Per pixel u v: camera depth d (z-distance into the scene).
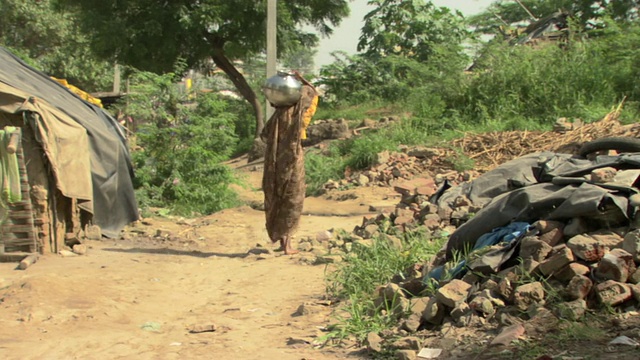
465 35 31.50
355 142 17.50
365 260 6.95
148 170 13.20
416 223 8.32
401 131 17.66
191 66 28.94
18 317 5.65
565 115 16.34
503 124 16.38
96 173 9.96
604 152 7.22
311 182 16.05
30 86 9.49
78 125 9.10
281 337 5.11
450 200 8.71
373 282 6.26
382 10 31.94
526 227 5.32
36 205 8.40
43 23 38.59
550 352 4.01
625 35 19.42
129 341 5.04
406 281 5.87
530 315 4.54
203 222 11.45
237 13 26.69
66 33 39.28
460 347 4.38
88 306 5.97
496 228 5.66
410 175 14.62
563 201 5.29
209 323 5.50
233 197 14.12
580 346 4.04
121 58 27.88
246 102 33.00
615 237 4.93
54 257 8.38
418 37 31.12
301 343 4.90
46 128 8.29
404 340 4.53
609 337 4.12
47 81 11.08
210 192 13.39
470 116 18.02
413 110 20.25
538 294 4.64
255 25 27.42
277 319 5.65
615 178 5.30
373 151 16.19
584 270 4.68
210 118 13.79
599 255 4.77
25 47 39.75
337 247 8.51
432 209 8.59
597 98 16.73
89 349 4.86
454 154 14.84
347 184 14.88
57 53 39.75
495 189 8.44
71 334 5.25
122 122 14.96
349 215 12.04
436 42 30.59
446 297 4.92
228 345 4.90
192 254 8.80
